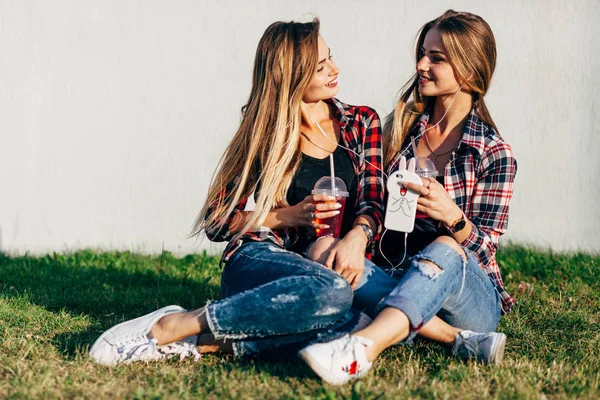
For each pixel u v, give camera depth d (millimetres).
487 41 3402
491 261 3377
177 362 3059
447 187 3404
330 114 3486
